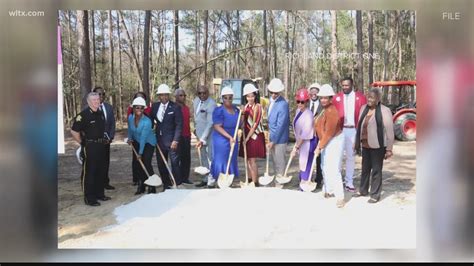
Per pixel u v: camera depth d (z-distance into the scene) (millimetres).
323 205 3219
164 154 4102
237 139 4098
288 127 4152
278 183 4094
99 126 3559
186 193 3602
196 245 2521
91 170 3451
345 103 3824
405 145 5566
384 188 3678
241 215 2953
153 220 2861
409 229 2664
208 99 4539
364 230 2684
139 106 3945
